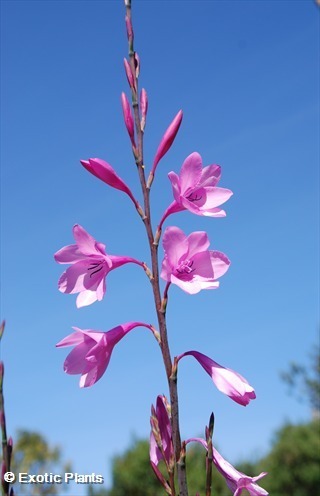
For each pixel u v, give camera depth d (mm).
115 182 427
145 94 443
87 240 431
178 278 416
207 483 395
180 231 405
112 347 419
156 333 410
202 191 449
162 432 405
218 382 407
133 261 431
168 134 437
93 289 442
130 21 457
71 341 432
